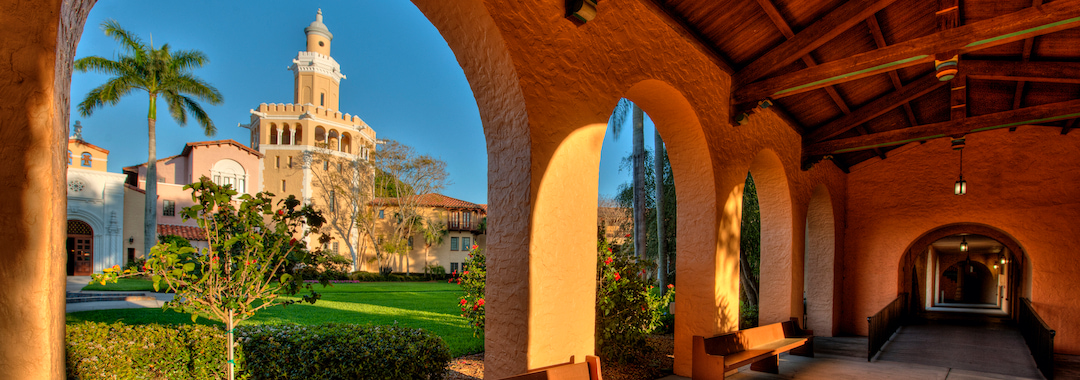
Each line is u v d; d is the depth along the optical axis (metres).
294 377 4.38
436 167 38.03
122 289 17.47
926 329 11.06
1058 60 6.47
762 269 8.44
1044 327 6.70
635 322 6.43
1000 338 9.80
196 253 3.79
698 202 6.00
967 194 9.80
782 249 8.24
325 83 42.09
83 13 2.06
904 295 12.30
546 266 3.65
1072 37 5.93
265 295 3.89
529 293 3.51
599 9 4.20
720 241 5.98
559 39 3.80
